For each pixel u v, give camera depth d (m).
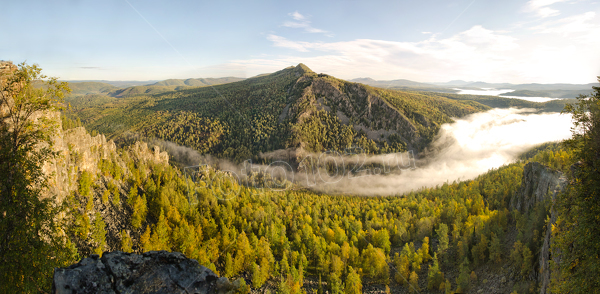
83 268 16.83
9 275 21.77
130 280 16.78
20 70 23.94
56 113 35.09
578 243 21.34
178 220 98.75
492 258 75.44
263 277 80.69
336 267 82.56
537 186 94.06
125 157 130.00
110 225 86.12
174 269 17.94
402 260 85.00
